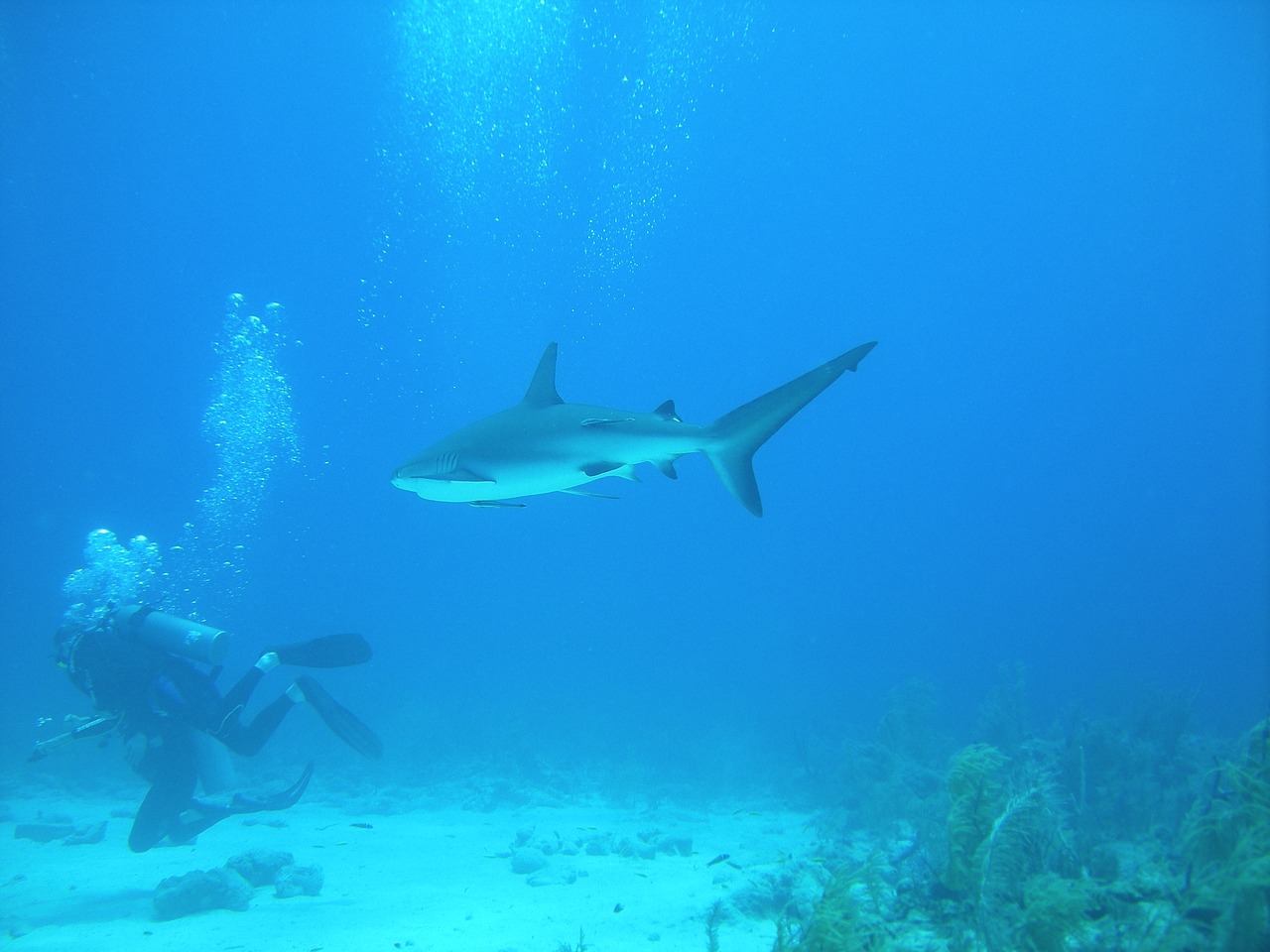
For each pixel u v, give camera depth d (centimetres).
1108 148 7606
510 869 806
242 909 662
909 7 5797
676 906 635
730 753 1672
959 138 7400
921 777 1055
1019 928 309
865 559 10694
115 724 746
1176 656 5603
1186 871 334
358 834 1026
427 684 2873
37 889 752
